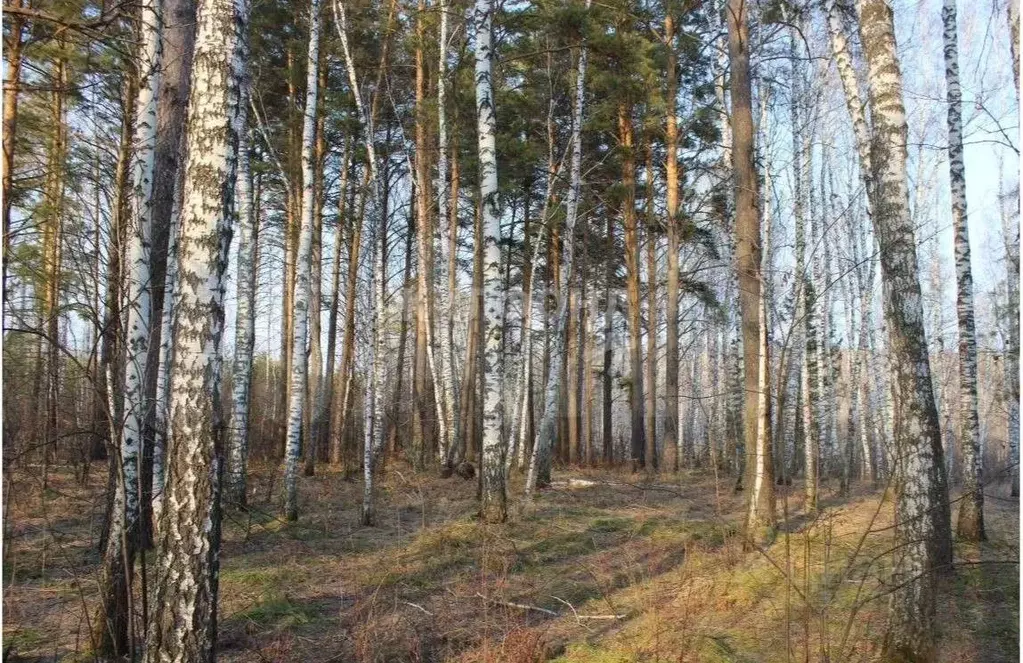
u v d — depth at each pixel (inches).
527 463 708.7
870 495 526.9
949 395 710.5
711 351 1123.3
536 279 928.9
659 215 770.2
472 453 685.9
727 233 593.6
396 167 781.3
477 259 701.3
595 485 585.6
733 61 348.2
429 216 741.9
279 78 634.8
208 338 153.9
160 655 145.4
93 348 160.9
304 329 416.2
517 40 595.2
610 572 287.0
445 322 659.4
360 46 616.4
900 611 183.3
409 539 354.9
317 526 388.2
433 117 631.8
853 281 712.4
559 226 750.5
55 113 323.9
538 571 295.1
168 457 151.9
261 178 751.1
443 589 271.3
